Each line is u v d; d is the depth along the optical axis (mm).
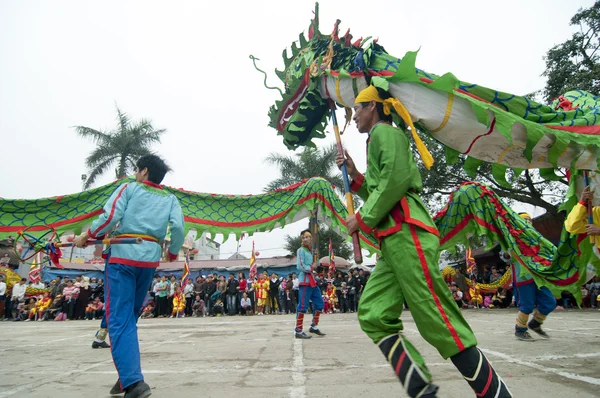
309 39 3449
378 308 1845
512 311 12680
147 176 2947
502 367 3184
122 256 2617
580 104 2736
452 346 1655
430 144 14711
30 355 4531
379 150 1906
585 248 3053
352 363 3500
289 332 6855
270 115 3908
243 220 5648
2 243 20047
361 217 1847
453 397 2322
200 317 15078
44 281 19188
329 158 22797
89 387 2826
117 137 21219
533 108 2260
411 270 1735
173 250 2961
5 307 16438
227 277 21906
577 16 14875
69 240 2959
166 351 4582
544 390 2439
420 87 2223
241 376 3045
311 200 5957
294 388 2613
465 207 3996
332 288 16078
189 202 5512
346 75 2715
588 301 14500
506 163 2406
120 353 2359
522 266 3695
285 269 21766
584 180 2982
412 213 1834
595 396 2303
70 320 15203
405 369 1721
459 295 15977
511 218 3854
